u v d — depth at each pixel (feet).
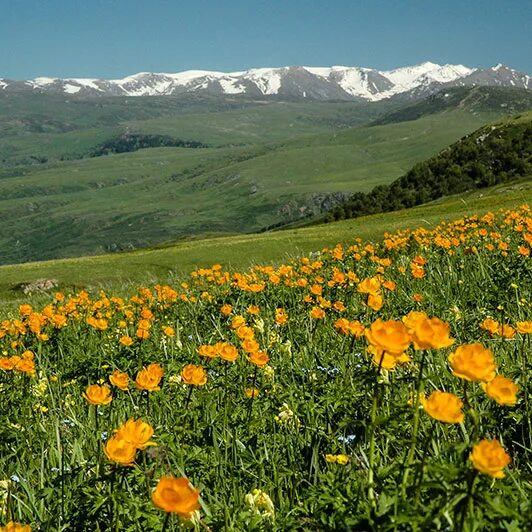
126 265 144.15
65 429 18.37
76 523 12.03
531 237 36.73
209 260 142.20
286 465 14.85
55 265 157.79
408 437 13.37
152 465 13.01
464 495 8.53
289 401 16.99
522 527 8.54
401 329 9.60
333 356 22.52
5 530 9.37
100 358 25.88
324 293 37.22
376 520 9.41
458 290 33.22
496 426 15.53
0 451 17.24
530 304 27.43
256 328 26.30
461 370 8.96
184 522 9.76
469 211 154.92
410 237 60.29
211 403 17.47
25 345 32.91
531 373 17.20
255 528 10.96
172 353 25.25
